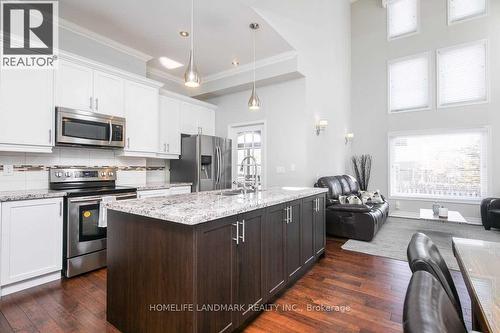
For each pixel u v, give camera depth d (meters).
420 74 6.15
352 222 3.99
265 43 3.83
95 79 3.17
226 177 4.87
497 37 5.31
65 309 2.05
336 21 6.20
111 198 2.98
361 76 7.00
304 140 4.42
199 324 1.41
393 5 6.57
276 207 2.16
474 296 0.85
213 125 5.38
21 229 2.32
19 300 2.18
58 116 2.79
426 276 0.75
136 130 3.63
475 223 5.07
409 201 6.21
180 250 1.44
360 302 2.17
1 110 2.43
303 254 2.65
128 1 2.81
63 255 2.62
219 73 4.91
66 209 2.63
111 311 1.85
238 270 1.71
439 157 5.93
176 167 4.58
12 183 2.76
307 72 4.50
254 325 1.86
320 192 3.03
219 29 3.42
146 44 3.79
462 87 5.64
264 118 4.83
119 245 1.80
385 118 6.61
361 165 6.75
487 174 5.36
